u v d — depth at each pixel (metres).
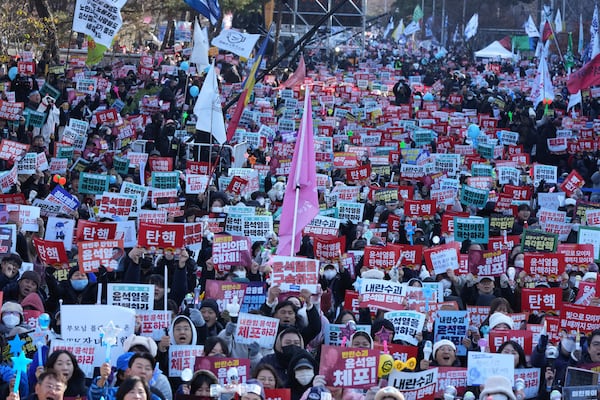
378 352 15.51
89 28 42.59
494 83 89.81
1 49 63.50
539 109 63.31
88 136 42.62
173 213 28.38
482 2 177.50
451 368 16.58
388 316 19.09
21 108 41.34
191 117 51.34
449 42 176.75
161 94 55.16
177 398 14.03
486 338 19.02
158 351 17.05
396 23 190.38
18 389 14.41
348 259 24.02
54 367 14.55
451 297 21.70
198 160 40.78
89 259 21.09
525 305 21.50
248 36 53.62
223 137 35.00
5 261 20.52
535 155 52.16
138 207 27.89
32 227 24.97
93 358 16.36
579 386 15.59
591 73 57.50
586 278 23.14
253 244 25.30
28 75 54.91
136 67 74.31
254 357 17.55
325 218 27.77
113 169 35.75
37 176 31.77
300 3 112.12
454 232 27.95
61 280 22.12
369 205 33.19
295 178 22.14
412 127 53.12
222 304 20.23
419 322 19.06
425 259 23.69
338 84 80.81
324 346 15.48
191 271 22.08
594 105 70.38
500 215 30.69
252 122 53.47
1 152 32.62
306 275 19.17
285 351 16.48
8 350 15.98
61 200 28.05
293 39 107.88
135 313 17.08
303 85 72.19
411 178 38.41
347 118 59.59
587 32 151.62
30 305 18.73
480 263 23.44
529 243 25.66
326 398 14.21
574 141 49.81
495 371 16.28
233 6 89.94
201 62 46.34
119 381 14.60
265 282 20.59
